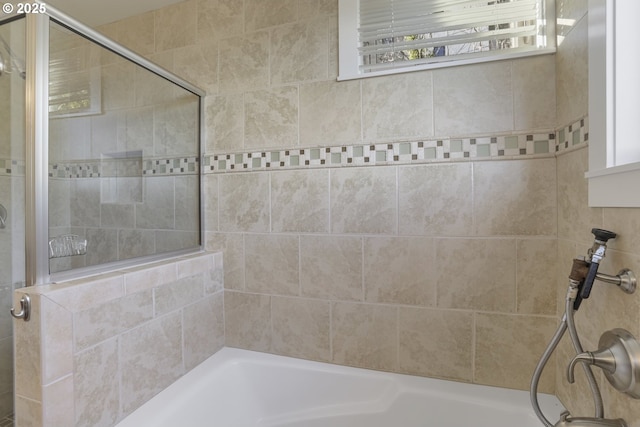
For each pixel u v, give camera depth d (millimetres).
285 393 1339
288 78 1403
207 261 1415
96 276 1017
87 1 1591
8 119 1009
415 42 1235
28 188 951
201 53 1556
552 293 1101
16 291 829
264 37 1444
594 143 805
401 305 1257
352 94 1309
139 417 1026
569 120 988
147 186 1370
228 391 1315
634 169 639
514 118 1129
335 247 1336
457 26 1195
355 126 1305
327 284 1350
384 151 1269
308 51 1372
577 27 938
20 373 824
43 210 960
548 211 1100
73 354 872
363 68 1295
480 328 1174
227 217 1506
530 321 1125
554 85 1089
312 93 1365
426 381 1211
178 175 1479
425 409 1140
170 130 1457
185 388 1188
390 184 1263
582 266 740
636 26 736
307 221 1375
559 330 826
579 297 754
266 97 1438
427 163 1218
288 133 1402
